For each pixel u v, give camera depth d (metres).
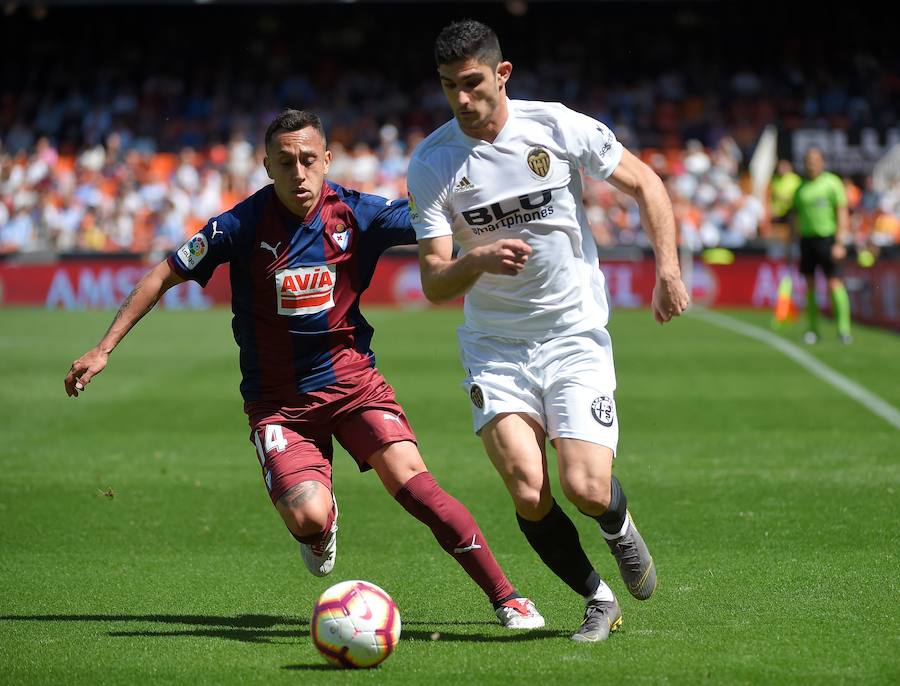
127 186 111.69
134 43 131.50
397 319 84.75
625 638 17.84
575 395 17.77
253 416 19.41
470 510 28.34
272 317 18.97
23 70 130.50
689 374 52.69
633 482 31.11
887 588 20.83
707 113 120.88
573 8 126.75
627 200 101.75
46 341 71.06
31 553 24.58
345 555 24.30
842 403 44.06
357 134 121.94
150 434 39.84
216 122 123.75
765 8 127.12
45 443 38.25
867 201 104.44
